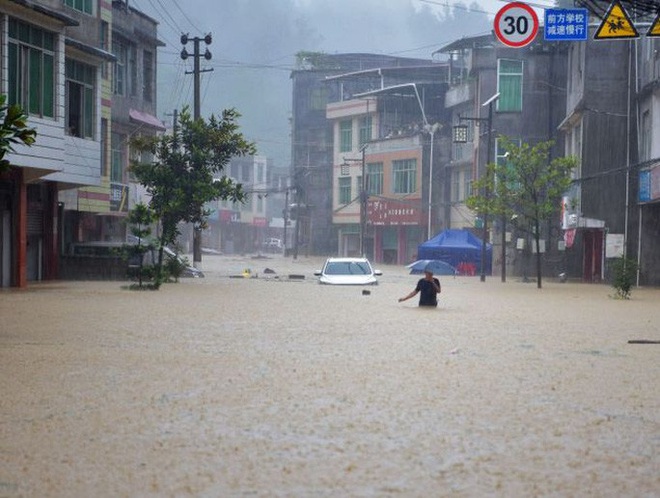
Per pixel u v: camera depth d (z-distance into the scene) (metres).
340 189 82.81
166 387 10.41
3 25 26.19
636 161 41.47
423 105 72.25
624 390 10.44
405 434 7.98
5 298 24.62
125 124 44.25
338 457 7.14
